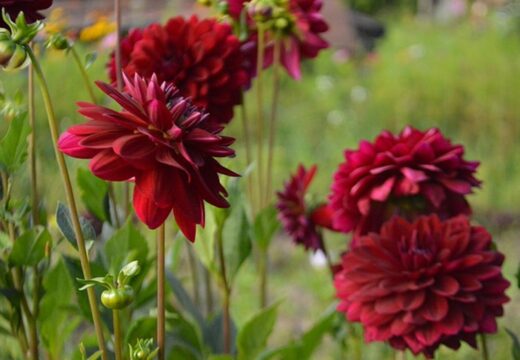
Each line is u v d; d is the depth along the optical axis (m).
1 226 0.94
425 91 3.31
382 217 0.95
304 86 3.56
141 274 0.93
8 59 0.74
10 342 1.08
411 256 0.88
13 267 0.89
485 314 0.88
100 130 0.70
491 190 2.50
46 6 0.82
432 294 0.88
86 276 0.76
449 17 5.07
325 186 2.60
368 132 3.22
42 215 0.92
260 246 1.08
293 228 1.02
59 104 2.43
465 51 3.54
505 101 3.10
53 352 0.97
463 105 3.23
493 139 3.01
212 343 1.05
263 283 1.10
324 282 1.78
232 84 0.97
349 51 4.08
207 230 0.98
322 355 1.42
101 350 0.77
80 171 0.93
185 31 0.96
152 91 0.70
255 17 1.01
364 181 0.92
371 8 5.86
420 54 3.69
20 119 0.83
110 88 0.70
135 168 0.70
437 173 0.93
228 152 0.71
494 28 3.90
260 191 1.10
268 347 1.61
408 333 0.87
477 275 0.88
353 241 0.96
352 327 1.08
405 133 0.94
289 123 3.20
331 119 3.27
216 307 1.42
